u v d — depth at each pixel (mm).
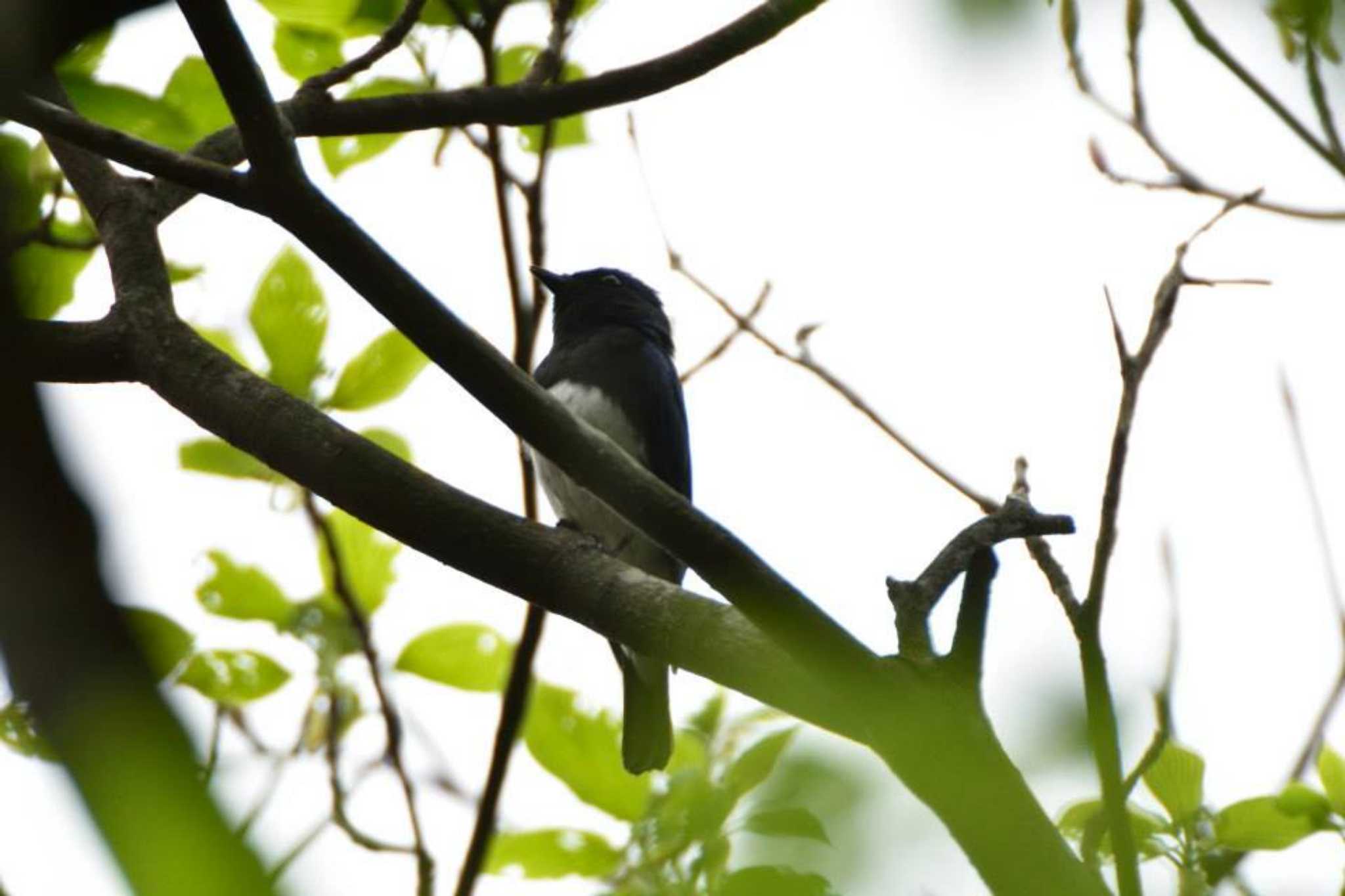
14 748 3906
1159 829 5094
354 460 4816
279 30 6477
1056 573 4023
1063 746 4520
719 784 6113
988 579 3990
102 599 1806
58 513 1922
